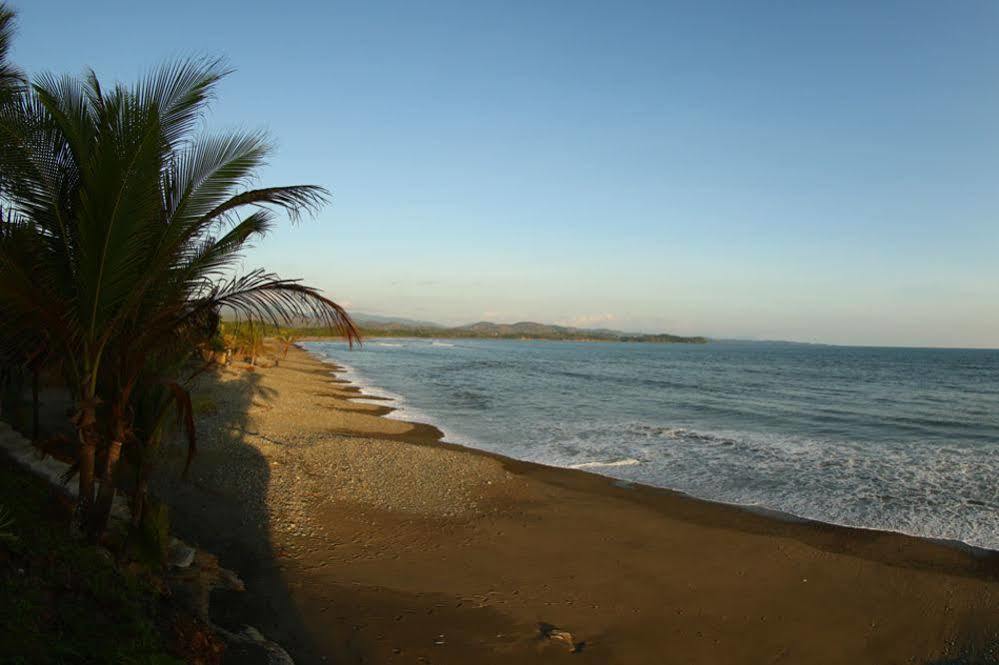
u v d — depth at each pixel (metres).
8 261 5.17
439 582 7.74
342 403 27.78
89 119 5.51
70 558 5.20
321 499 10.84
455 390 36.28
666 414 26.66
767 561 9.05
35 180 5.25
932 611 7.57
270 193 5.88
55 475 7.61
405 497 11.48
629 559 8.96
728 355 119.88
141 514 6.69
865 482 14.09
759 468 15.53
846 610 7.55
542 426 22.59
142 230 5.38
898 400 34.19
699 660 6.26
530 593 7.60
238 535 8.70
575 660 6.08
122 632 4.63
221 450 13.41
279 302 6.05
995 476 14.72
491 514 10.88
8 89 5.63
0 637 3.72
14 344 6.50
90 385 5.77
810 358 106.62
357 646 6.01
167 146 5.57
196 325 6.16
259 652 5.50
